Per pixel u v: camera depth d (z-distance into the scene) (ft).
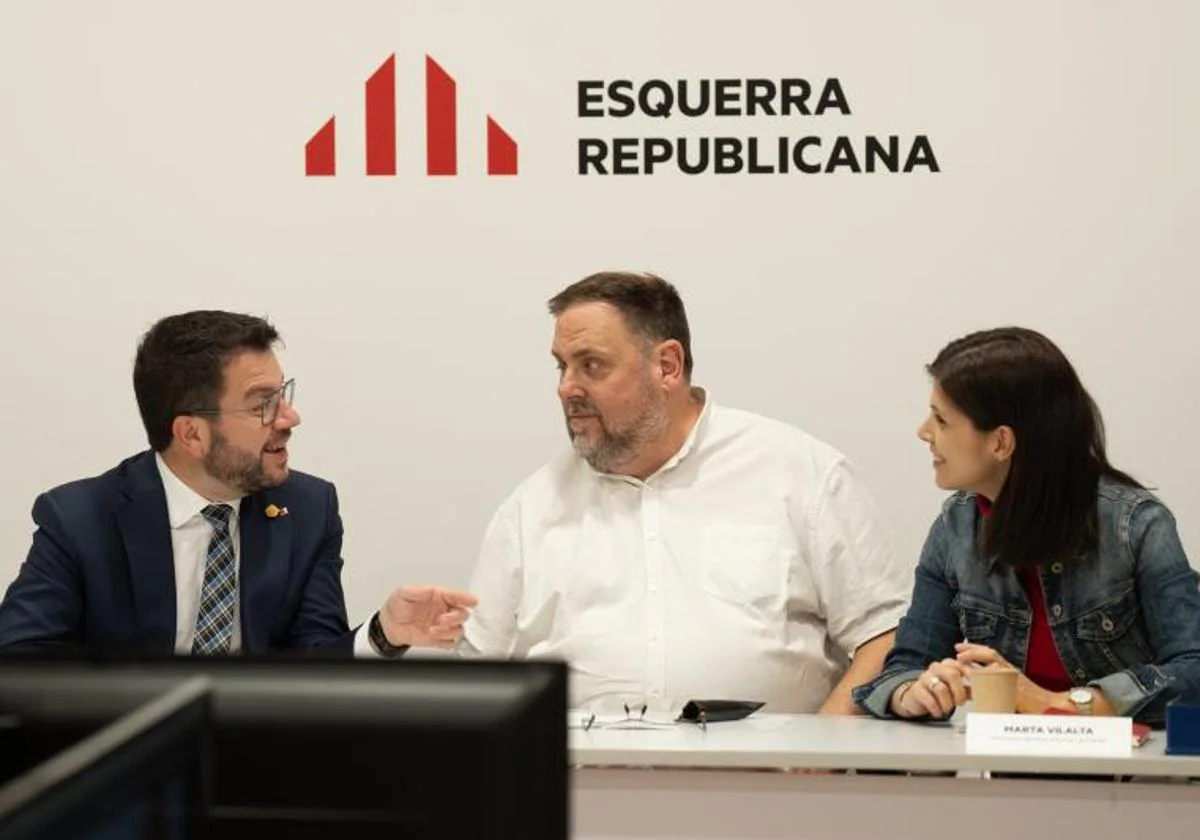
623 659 12.89
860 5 15.67
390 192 15.96
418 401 15.96
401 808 4.25
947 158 15.65
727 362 15.76
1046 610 11.59
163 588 12.64
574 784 9.71
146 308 16.07
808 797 9.59
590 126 15.84
